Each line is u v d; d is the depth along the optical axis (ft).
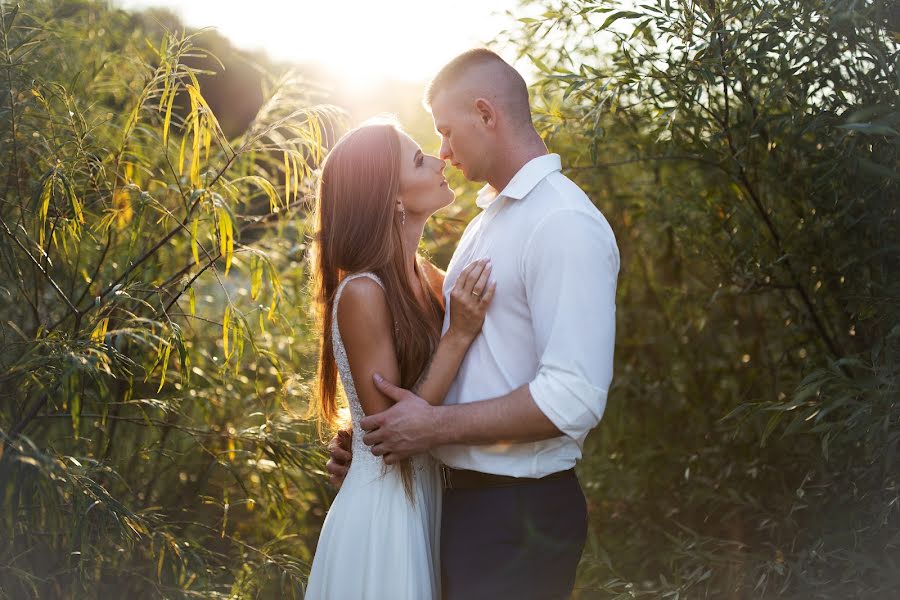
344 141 6.37
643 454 10.34
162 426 8.50
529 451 5.84
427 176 6.42
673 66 7.30
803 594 7.27
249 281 10.57
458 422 5.64
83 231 7.77
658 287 10.91
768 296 9.69
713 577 8.04
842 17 6.40
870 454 6.82
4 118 7.31
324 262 6.50
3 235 7.41
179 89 8.01
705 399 10.53
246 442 9.26
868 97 6.77
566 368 5.47
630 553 9.50
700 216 9.20
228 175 9.70
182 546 7.96
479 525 5.87
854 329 7.99
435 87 6.44
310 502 10.32
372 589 6.03
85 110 8.18
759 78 7.21
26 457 6.34
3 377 6.95
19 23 8.02
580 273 5.55
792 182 8.23
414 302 6.30
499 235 6.00
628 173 10.29
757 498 8.96
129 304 8.21
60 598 7.48
